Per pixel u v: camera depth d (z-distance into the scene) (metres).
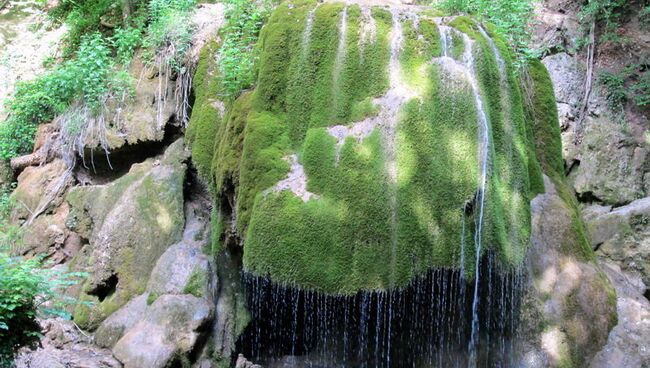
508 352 4.96
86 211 6.47
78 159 7.12
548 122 6.04
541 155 5.92
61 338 5.45
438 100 4.58
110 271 5.81
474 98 4.62
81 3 9.36
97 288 5.82
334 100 4.77
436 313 4.81
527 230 4.84
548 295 5.12
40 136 7.62
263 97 4.96
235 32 6.14
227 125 5.20
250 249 4.41
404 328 4.99
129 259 5.82
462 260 4.36
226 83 5.55
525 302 5.06
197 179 6.23
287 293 5.09
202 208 6.18
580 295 5.16
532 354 4.95
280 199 4.45
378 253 4.28
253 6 6.24
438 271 4.60
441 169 4.42
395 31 4.91
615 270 5.82
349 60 4.82
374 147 4.46
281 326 5.42
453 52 4.93
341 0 5.32
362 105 4.68
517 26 6.48
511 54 6.01
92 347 5.40
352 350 5.21
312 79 4.88
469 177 4.43
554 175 5.91
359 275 4.25
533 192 5.51
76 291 5.98
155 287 5.45
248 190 4.66
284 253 4.32
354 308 5.00
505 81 5.10
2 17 10.04
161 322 5.07
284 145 4.77
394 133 4.48
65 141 7.13
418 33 4.90
